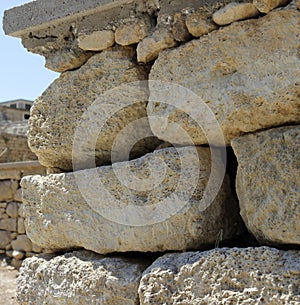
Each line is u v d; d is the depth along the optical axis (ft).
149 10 6.30
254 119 5.34
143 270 5.91
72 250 6.72
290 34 5.09
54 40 7.11
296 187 4.99
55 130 6.86
